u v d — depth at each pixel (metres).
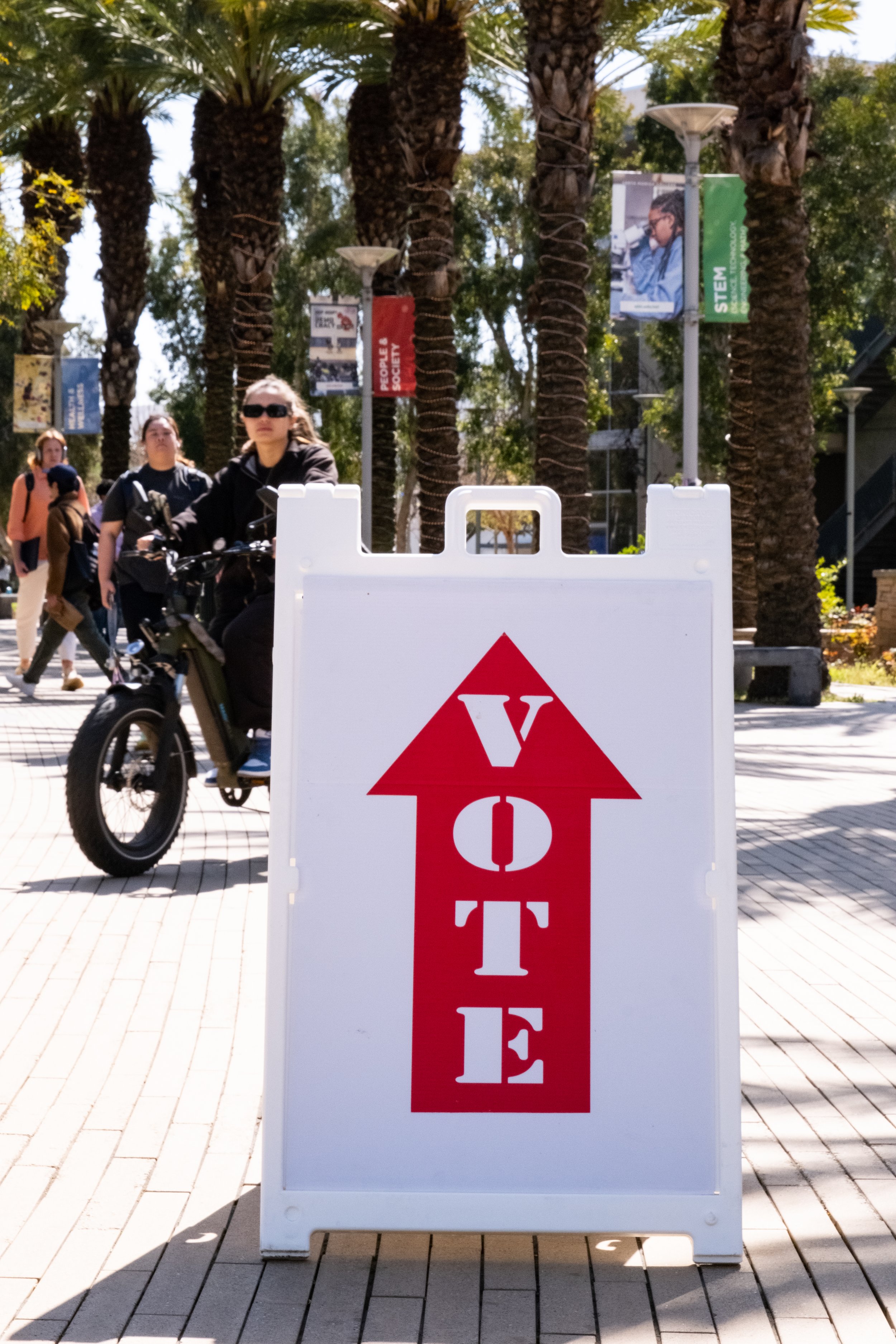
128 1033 4.43
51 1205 3.25
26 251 17.55
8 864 6.86
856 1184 3.42
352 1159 3.00
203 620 10.09
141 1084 4.00
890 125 34.62
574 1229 2.99
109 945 5.38
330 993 3.02
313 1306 2.81
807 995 5.01
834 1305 2.82
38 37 23.78
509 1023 3.03
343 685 3.07
